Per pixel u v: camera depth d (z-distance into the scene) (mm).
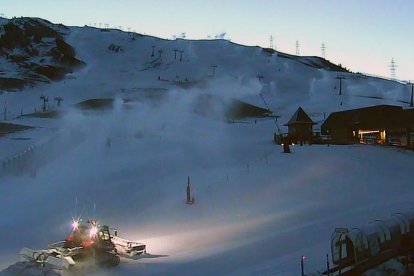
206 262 22656
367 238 19891
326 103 146875
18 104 143000
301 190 39594
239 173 46750
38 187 43469
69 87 171500
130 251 23969
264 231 28812
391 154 55594
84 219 32969
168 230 30312
